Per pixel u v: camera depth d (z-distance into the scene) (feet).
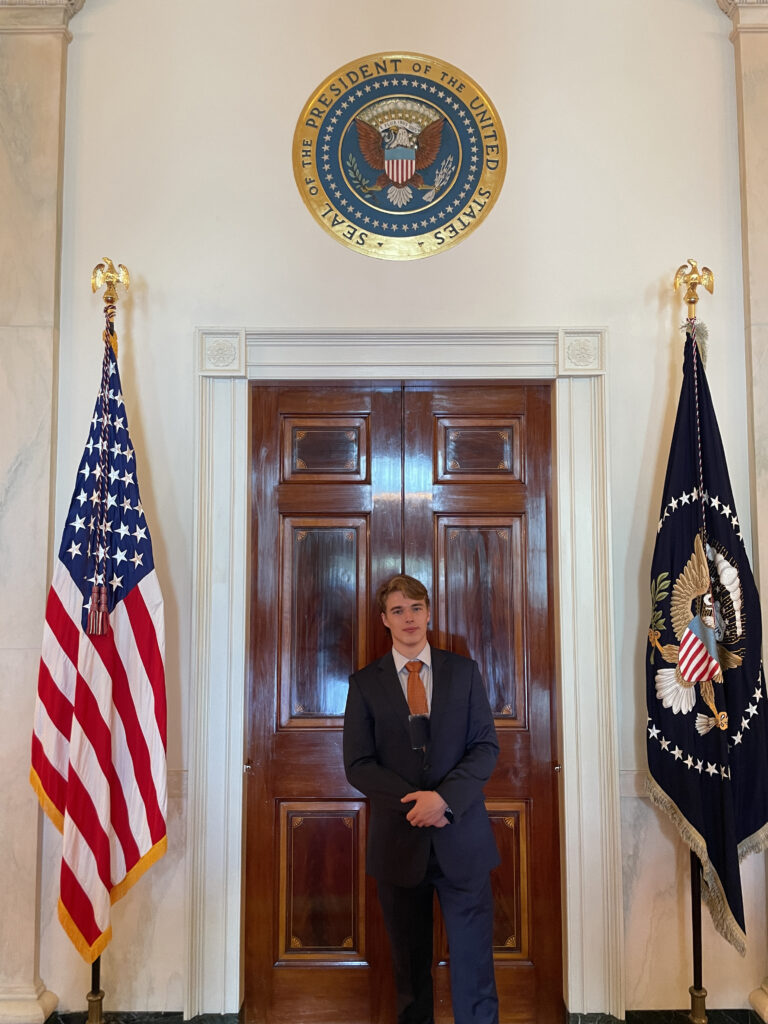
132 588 10.14
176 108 11.48
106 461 10.25
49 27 11.42
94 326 11.34
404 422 11.60
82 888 9.59
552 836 11.12
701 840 10.11
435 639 11.37
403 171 11.50
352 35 11.53
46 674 9.98
